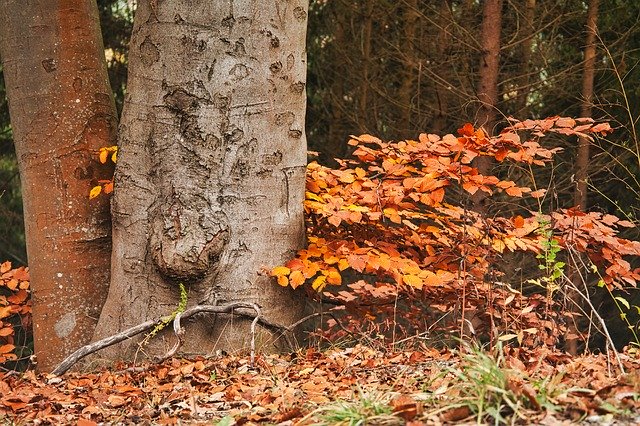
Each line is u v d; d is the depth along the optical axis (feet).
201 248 19.39
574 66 39.78
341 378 15.47
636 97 43.86
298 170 20.61
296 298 21.20
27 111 22.45
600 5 44.04
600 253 21.26
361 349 18.16
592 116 44.01
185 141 19.49
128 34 50.60
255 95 19.75
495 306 19.71
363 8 50.11
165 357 18.34
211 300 19.84
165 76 19.53
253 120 19.77
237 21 19.51
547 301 17.71
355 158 51.11
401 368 15.69
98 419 14.33
